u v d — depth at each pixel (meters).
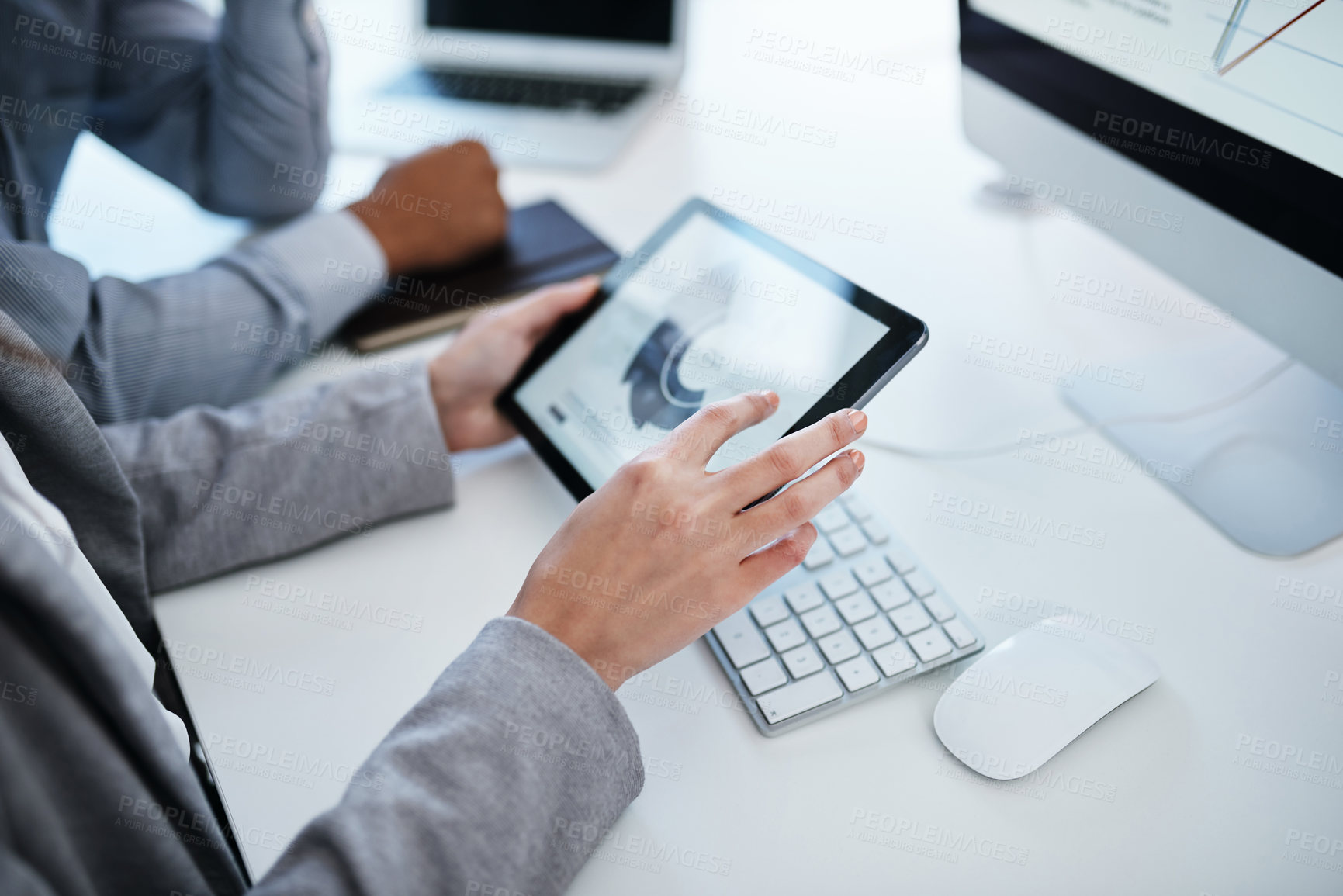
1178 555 0.54
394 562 0.55
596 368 0.60
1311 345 0.52
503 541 0.57
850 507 0.55
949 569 0.53
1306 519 0.55
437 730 0.38
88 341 0.61
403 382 0.60
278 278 0.69
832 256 0.82
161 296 0.65
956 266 0.80
